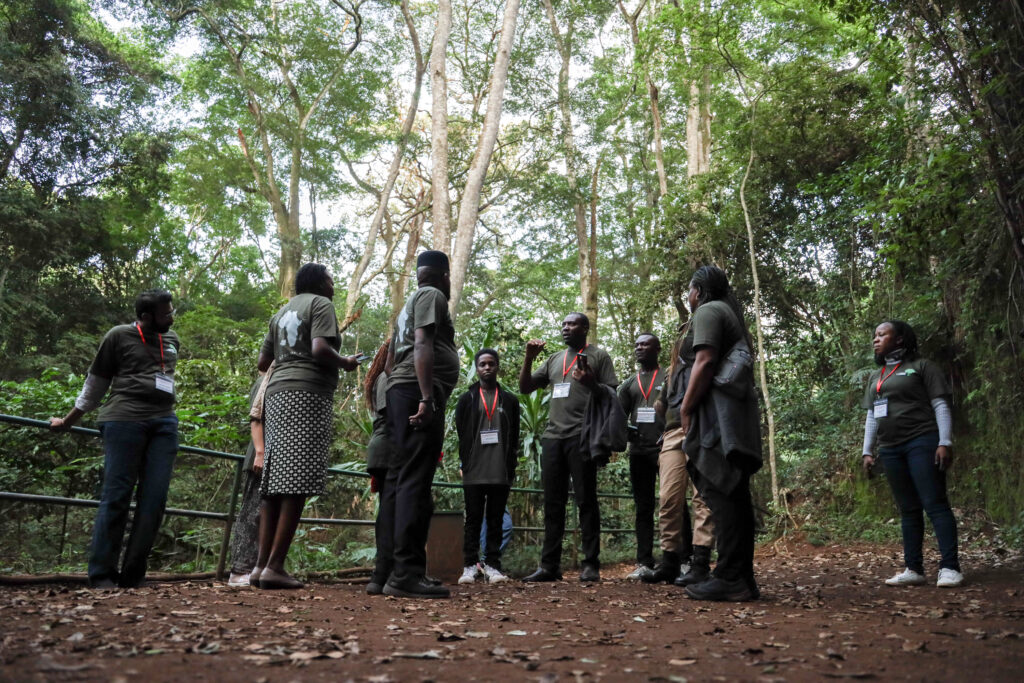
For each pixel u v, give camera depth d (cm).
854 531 1077
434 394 435
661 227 1703
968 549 829
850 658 252
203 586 451
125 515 434
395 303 3047
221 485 763
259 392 507
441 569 659
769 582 612
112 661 225
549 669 233
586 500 629
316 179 2612
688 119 2106
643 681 215
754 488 1391
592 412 608
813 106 1529
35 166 2191
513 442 644
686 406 433
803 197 1600
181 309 2598
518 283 2742
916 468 543
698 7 1413
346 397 1931
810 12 1367
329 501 840
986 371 871
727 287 454
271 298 2614
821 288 1450
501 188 2577
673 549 612
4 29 2147
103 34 2698
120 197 2416
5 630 271
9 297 2027
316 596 412
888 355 574
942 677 222
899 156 962
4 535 639
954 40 696
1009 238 736
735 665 240
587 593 501
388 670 225
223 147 2753
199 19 2338
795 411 1437
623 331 2770
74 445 679
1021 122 645
